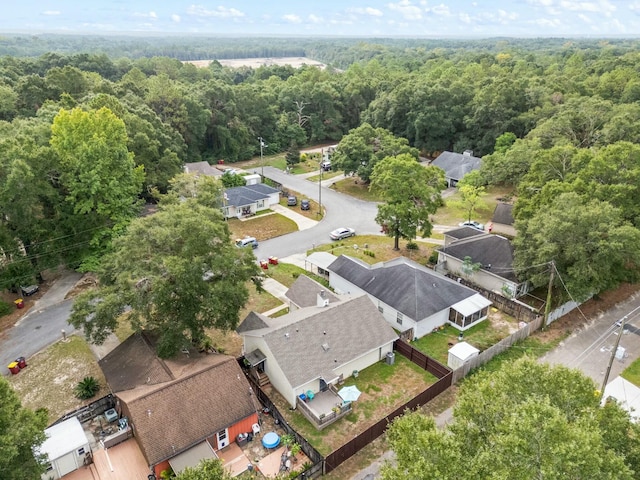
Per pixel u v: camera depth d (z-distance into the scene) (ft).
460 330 125.80
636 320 130.52
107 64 384.27
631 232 113.09
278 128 335.47
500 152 242.37
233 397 88.99
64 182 144.77
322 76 417.08
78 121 147.33
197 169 254.27
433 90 294.87
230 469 79.71
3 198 131.95
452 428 58.03
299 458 84.84
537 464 46.16
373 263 163.32
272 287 147.84
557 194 141.79
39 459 69.56
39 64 337.52
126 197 156.56
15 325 128.67
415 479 50.26
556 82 303.27
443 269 158.10
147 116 232.53
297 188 251.60
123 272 101.50
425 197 161.07
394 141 244.83
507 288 138.00
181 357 99.25
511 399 58.95
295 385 94.68
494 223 188.75
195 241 102.83
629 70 317.83
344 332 107.76
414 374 108.37
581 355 115.03
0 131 166.40
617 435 56.08
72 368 110.63
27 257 140.15
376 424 88.38
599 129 226.99
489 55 572.92
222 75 464.65
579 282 117.70
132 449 85.71
